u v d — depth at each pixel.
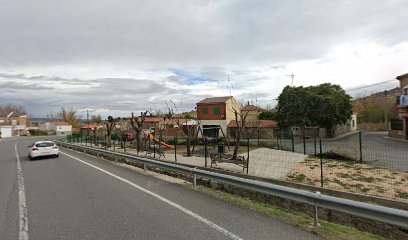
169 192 7.82
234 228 4.91
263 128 37.62
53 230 5.07
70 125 99.19
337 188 9.77
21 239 4.71
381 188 9.53
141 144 28.56
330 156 17.08
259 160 16.89
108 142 32.50
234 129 38.84
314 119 36.31
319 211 7.02
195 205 6.44
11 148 32.75
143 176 10.69
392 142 27.86
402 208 7.16
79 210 6.24
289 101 37.50
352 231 4.83
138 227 5.07
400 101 30.05
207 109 41.72
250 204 6.52
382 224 6.17
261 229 4.84
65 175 11.28
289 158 17.31
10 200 7.39
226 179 7.37
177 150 24.92
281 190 5.77
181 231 4.83
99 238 4.64
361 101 72.50
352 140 31.75
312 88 38.41
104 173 11.56
